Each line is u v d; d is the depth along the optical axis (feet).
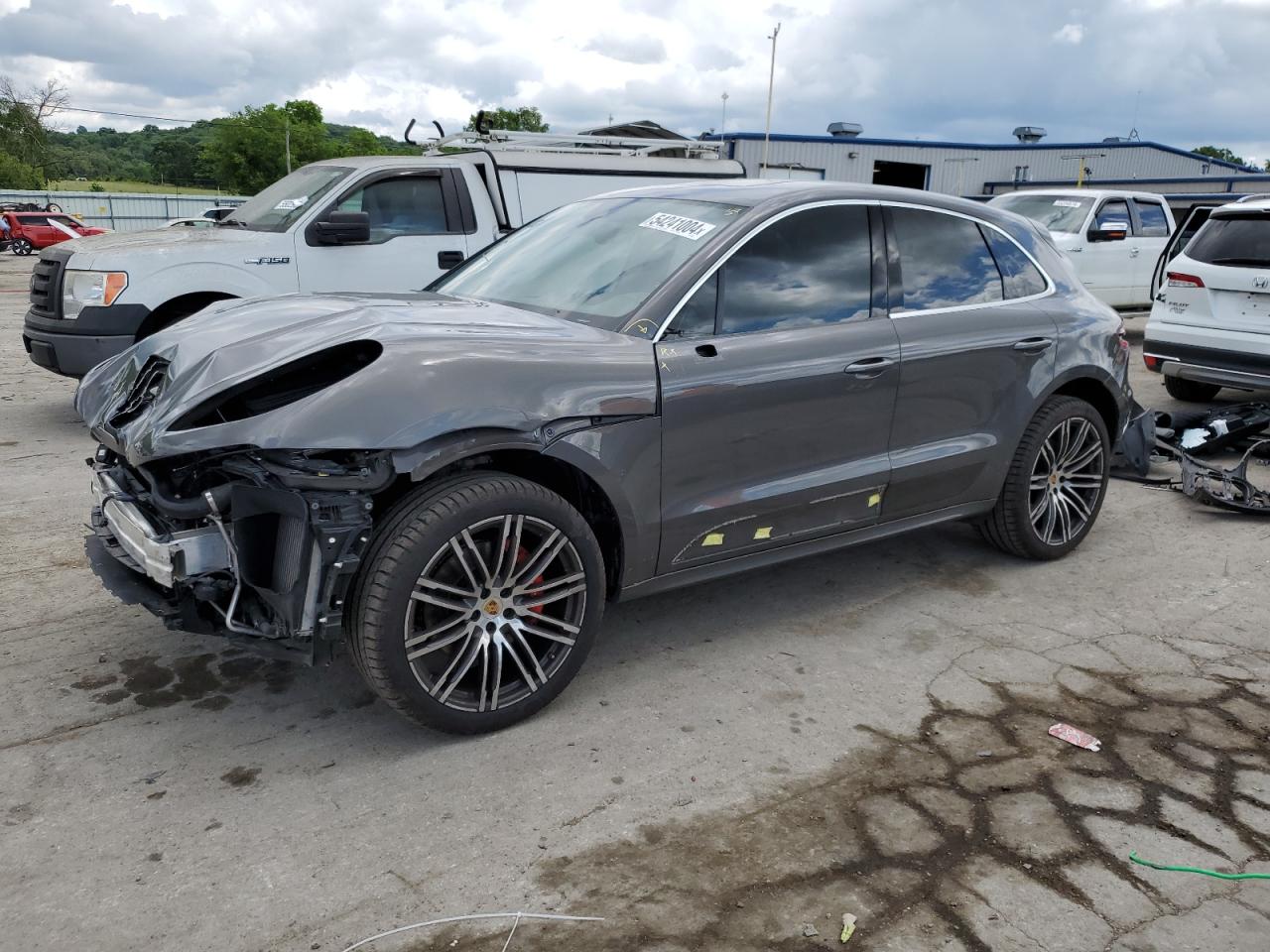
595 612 11.28
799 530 13.10
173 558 9.55
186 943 7.82
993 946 7.91
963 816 9.60
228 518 9.77
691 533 11.98
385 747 10.66
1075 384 16.47
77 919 8.05
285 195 28.19
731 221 12.74
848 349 12.99
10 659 12.38
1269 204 24.76
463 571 10.37
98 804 9.57
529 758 10.50
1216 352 25.13
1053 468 16.15
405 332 10.59
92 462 12.21
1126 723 11.43
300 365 10.16
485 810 9.59
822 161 116.67
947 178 124.98
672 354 11.59
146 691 11.71
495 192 29.58
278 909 8.20
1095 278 42.45
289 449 9.57
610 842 9.13
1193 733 11.23
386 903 8.29
